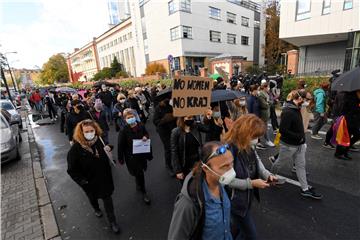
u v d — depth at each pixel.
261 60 45.22
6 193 4.82
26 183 5.25
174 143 3.38
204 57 33.59
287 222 3.22
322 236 2.92
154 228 3.37
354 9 12.86
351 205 3.46
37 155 7.37
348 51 13.66
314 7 14.38
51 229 3.52
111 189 3.33
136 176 3.96
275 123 7.56
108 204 3.31
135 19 38.69
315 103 6.49
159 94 5.24
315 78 10.17
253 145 2.42
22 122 13.58
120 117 6.66
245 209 2.34
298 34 15.49
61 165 6.36
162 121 4.88
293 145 3.62
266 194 3.92
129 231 3.35
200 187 1.54
